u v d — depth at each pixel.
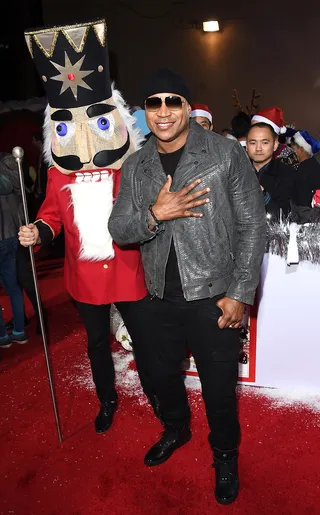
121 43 9.84
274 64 9.66
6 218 3.27
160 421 2.41
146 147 1.81
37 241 2.12
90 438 2.41
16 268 3.39
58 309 4.15
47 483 2.12
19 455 2.31
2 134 5.80
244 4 9.45
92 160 2.06
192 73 9.89
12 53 6.83
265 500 1.96
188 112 1.69
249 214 1.68
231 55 9.71
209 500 1.98
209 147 1.67
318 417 2.46
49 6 9.63
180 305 1.80
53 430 2.49
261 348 2.63
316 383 2.63
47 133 2.18
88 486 2.09
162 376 2.02
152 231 1.69
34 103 6.01
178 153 1.73
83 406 2.70
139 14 9.66
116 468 2.19
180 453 2.26
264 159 2.85
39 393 2.84
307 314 2.51
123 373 3.00
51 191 2.18
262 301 2.54
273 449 2.26
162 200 1.62
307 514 1.88
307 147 3.70
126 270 2.12
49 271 5.28
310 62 9.55
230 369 1.80
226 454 1.95
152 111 1.65
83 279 2.16
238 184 1.66
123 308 2.15
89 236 2.09
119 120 2.11
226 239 1.70
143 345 2.04
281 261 2.45
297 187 2.85
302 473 2.10
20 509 1.99
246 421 2.45
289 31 9.47
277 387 2.69
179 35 9.72
